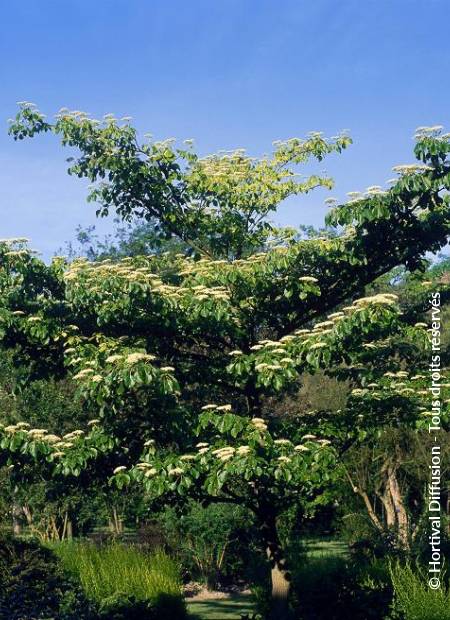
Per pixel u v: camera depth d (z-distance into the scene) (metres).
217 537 17.77
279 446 9.20
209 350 11.69
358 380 10.86
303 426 10.59
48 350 10.82
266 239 12.41
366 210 9.73
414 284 11.84
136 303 9.79
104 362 9.32
